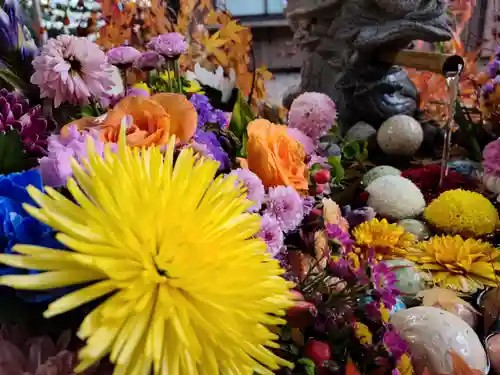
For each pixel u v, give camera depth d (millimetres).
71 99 449
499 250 627
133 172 282
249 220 314
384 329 383
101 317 244
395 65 1020
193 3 885
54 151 325
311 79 1121
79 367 236
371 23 963
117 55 576
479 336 521
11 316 278
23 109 419
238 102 572
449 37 957
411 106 1050
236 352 271
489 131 1008
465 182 829
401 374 385
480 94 1082
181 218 275
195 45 834
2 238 277
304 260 435
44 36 609
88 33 759
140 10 870
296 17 1089
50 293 263
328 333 357
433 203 718
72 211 261
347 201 639
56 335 284
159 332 245
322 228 459
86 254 244
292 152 458
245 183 401
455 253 596
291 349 342
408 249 621
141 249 254
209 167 314
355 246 565
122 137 301
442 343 430
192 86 713
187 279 254
